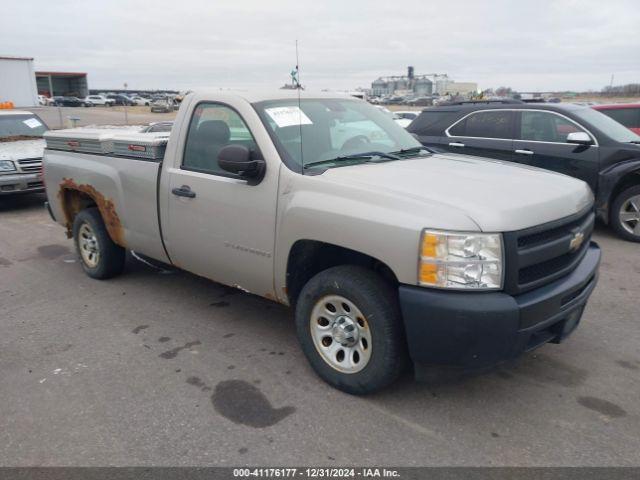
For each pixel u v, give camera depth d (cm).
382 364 319
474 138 815
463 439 300
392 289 321
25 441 305
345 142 411
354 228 315
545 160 748
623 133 741
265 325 455
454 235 285
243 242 389
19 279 585
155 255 488
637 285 539
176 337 434
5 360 400
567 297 323
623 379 361
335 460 285
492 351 288
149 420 322
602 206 714
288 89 444
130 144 480
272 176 366
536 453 288
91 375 376
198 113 429
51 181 591
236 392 351
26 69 4397
